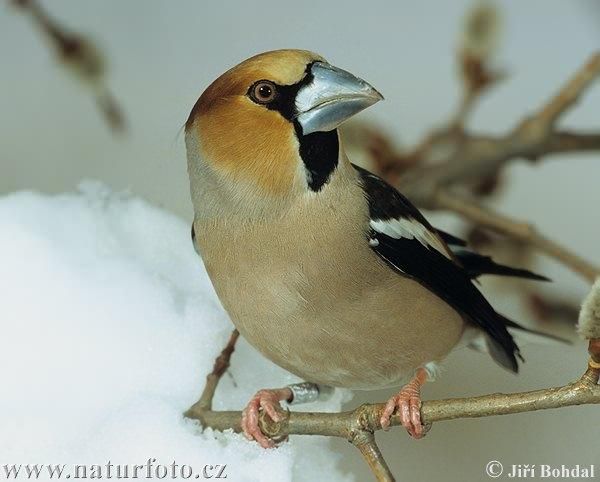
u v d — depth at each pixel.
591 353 2.56
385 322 2.62
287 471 2.60
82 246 2.64
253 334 2.62
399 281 2.62
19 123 2.73
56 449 2.59
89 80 2.69
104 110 2.70
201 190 2.61
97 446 2.59
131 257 2.64
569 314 2.70
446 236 2.67
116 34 2.72
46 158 2.73
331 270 2.61
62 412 2.60
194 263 2.65
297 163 2.60
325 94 2.60
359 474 2.68
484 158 2.69
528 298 2.70
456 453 2.69
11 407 2.60
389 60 2.71
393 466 2.69
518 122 2.73
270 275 2.61
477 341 2.67
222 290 2.61
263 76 2.60
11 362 2.61
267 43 2.71
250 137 2.60
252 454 2.60
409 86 2.71
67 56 2.69
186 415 2.60
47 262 2.62
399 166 2.69
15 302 2.62
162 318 2.62
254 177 2.60
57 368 2.61
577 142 2.68
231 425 2.60
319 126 2.60
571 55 2.74
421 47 2.71
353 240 2.61
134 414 2.60
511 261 2.70
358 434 2.59
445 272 2.63
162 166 2.68
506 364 2.66
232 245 2.61
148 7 2.71
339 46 2.71
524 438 2.69
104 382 2.61
